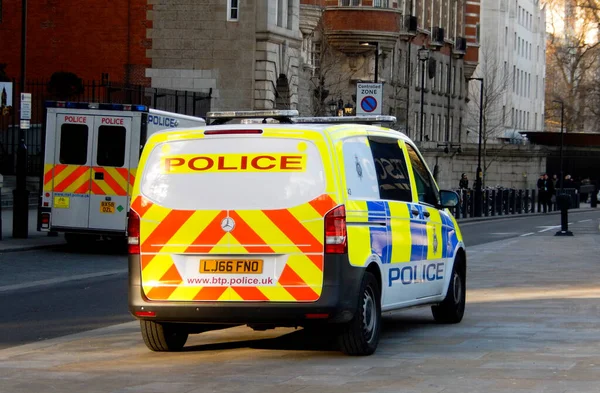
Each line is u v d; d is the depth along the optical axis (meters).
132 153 27.05
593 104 113.19
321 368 10.75
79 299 18.36
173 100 50.81
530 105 134.25
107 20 52.16
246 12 50.91
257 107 51.03
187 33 51.41
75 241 28.61
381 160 12.48
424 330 13.88
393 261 12.34
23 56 29.84
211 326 12.25
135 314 11.50
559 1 87.06
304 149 11.16
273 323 11.16
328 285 10.99
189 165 11.41
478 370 10.44
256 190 11.18
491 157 90.06
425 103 88.62
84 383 10.08
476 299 17.73
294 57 54.62
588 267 24.91
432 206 14.01
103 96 49.50
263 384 9.84
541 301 17.38
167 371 10.75
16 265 23.95
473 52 99.19
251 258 11.16
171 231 11.37
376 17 73.38
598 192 95.56
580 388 9.35
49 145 27.44
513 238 38.47
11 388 9.84
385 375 10.24
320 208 11.03
